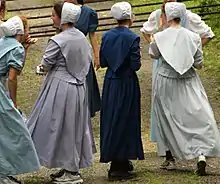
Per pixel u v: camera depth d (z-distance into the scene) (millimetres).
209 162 12531
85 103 11164
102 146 11461
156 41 11477
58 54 10852
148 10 31953
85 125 11156
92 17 14164
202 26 12078
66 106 10883
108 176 11578
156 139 11781
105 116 11461
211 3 28000
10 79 10352
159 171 11922
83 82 11078
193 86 11562
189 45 11383
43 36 26734
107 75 11500
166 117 11531
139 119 11562
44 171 12477
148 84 21188
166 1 12086
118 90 11367
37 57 25266
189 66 11336
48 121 10875
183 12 11461
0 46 10469
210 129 11391
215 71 22453
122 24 11477
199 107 11438
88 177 11867
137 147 11508
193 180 11141
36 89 21328
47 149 10859
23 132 10414
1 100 10320
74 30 11023
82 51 10992
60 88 10875
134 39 11273
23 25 10906
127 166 11586
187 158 11391
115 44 11336
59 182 11133
